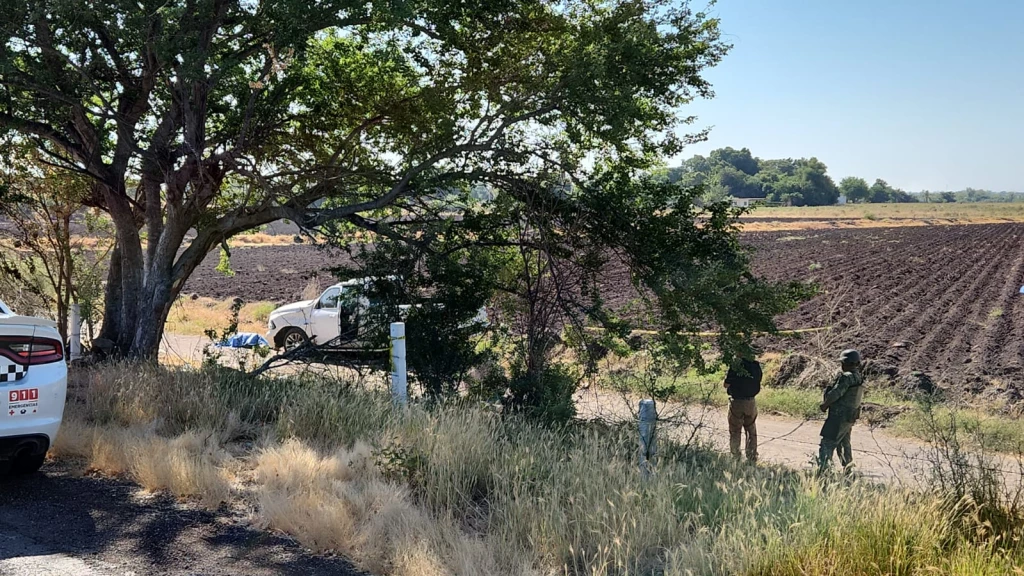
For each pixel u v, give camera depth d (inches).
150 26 366.6
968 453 298.5
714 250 407.2
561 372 421.7
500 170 423.2
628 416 401.1
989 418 444.5
